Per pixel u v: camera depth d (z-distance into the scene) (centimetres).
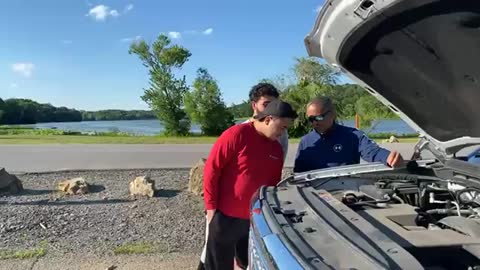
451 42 256
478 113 302
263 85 380
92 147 2055
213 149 372
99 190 938
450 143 335
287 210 255
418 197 337
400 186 343
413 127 344
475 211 291
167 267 510
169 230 654
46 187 980
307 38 296
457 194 318
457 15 235
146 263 521
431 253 226
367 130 2788
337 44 283
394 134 2684
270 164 371
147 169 1259
